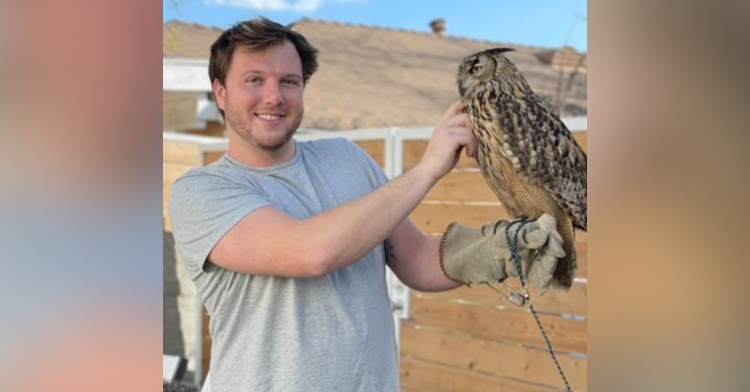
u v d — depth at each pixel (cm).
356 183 171
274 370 147
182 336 508
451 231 172
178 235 155
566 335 300
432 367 362
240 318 151
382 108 679
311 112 665
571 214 160
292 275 139
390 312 168
